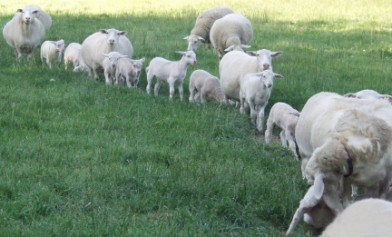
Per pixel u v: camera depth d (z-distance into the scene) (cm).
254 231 865
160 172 1041
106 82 1769
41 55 2002
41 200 916
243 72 1534
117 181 998
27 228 829
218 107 1488
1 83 1608
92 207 912
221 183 991
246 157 1162
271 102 1602
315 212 862
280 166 1146
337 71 1948
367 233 445
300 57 2155
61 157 1096
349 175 859
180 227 860
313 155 869
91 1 3600
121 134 1259
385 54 2286
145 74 1922
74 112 1394
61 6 3394
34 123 1292
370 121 868
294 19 3067
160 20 2920
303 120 1024
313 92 1667
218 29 2133
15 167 1042
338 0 3653
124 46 1892
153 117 1388
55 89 1564
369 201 482
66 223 845
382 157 851
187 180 998
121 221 856
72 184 971
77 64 1966
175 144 1220
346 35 2639
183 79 1722
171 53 2200
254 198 957
